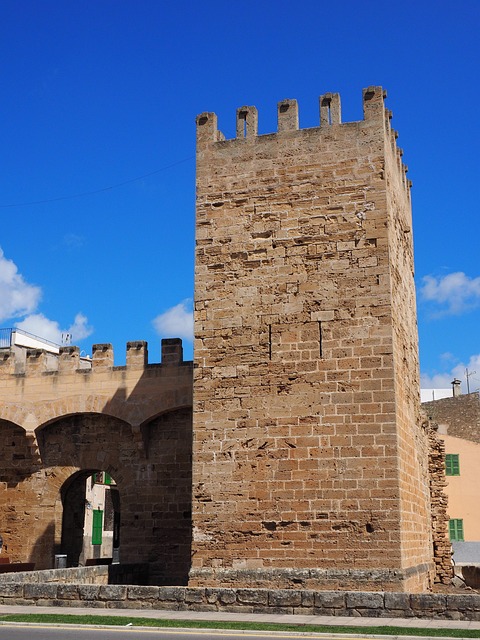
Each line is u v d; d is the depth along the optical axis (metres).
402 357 28.84
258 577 26.02
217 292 28.92
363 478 25.88
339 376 26.81
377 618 20.86
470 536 55.38
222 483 27.31
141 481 36.56
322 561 25.72
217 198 29.75
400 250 30.56
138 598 23.00
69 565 38.91
